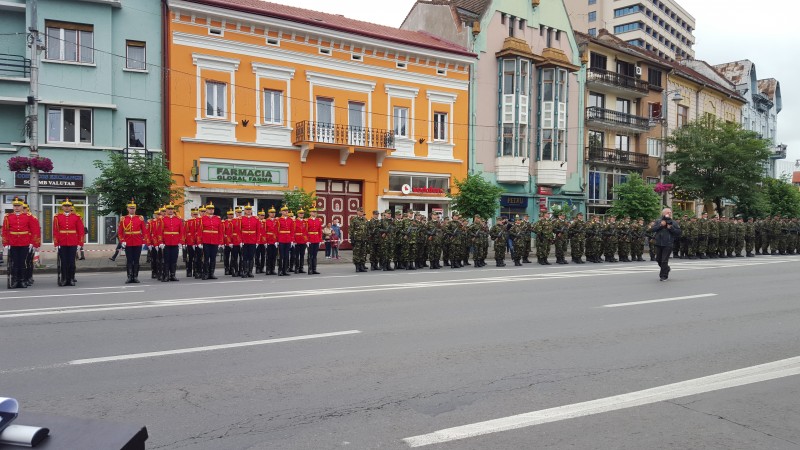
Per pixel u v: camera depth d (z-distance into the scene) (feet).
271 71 83.15
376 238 62.18
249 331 25.89
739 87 205.05
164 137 76.02
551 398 17.12
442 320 29.22
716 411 16.25
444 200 100.42
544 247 73.15
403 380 18.69
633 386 18.44
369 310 32.01
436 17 111.45
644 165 135.54
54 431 5.18
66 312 30.50
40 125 70.28
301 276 55.06
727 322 29.81
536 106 113.91
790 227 100.48
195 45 77.36
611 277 52.75
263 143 82.58
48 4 70.54
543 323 28.84
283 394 17.12
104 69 73.00
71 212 47.14
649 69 141.59
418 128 98.22
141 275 57.62
